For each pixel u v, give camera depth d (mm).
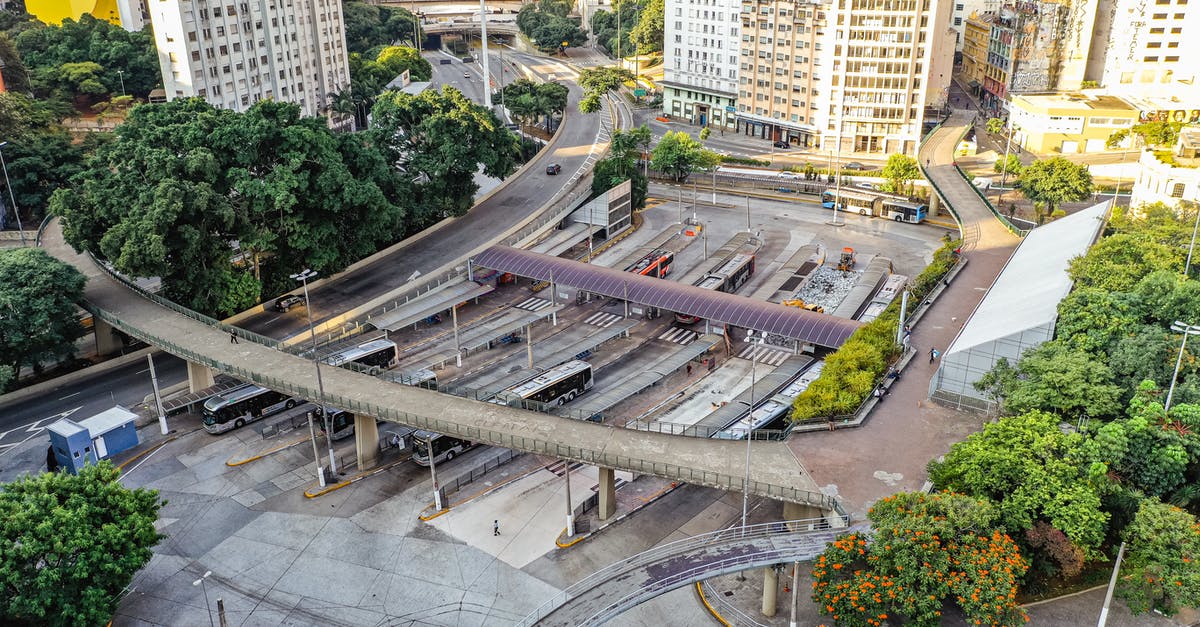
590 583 63906
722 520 77062
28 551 59031
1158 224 110000
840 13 186250
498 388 98938
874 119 193875
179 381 102562
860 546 58344
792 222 157000
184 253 102688
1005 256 120000
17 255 98562
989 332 82000
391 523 78188
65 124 181125
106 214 102812
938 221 156750
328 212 116062
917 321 98938
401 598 69438
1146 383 70812
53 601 60031
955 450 66000
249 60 174250
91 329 116812
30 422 94500
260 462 87438
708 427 86312
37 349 98125
